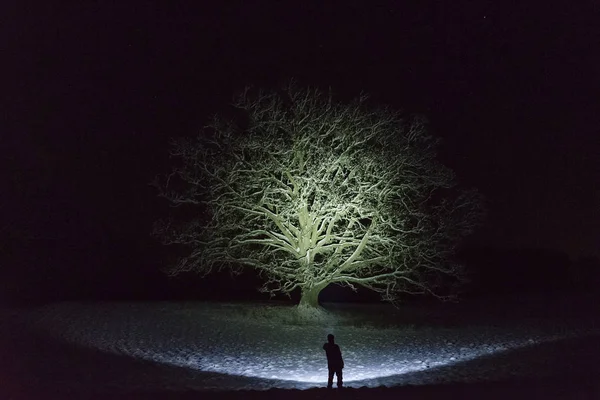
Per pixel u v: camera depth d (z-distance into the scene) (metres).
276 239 30.27
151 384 16.53
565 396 12.61
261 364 21.92
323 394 13.76
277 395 13.62
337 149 29.42
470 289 49.44
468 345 25.88
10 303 34.41
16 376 16.61
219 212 29.97
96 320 28.56
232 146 29.73
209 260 30.67
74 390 14.50
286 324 29.33
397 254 29.73
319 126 29.44
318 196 29.48
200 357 22.77
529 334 28.47
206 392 14.21
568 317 34.62
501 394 13.08
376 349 24.78
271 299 39.84
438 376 18.94
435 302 41.97
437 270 31.64
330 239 29.94
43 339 23.53
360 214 29.06
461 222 29.84
